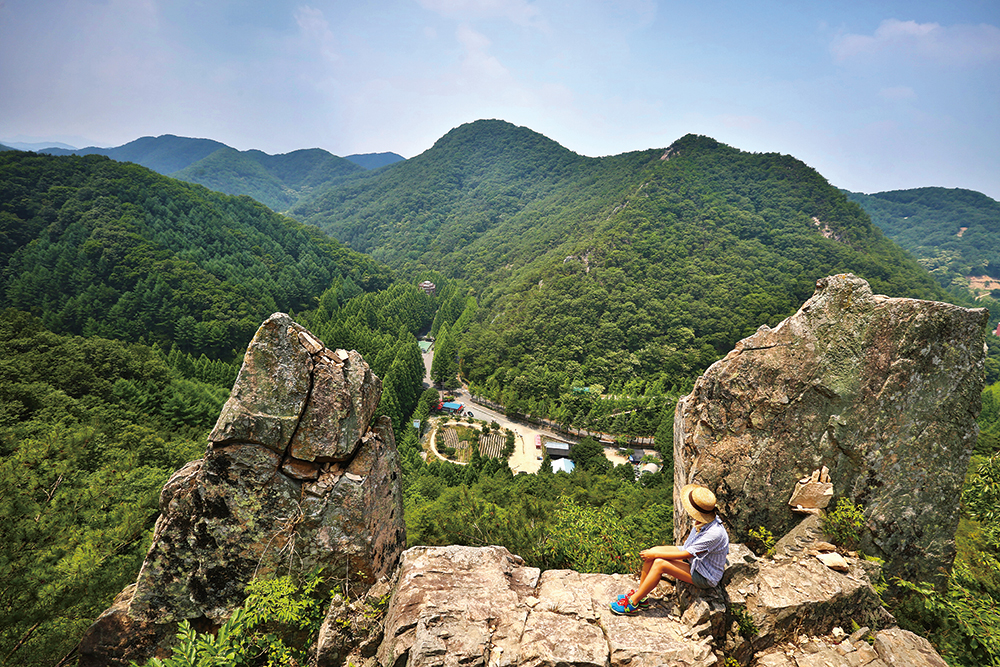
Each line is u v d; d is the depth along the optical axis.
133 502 10.87
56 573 8.11
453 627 5.18
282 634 6.38
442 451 79.12
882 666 5.11
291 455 6.68
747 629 5.41
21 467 10.24
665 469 56.88
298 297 155.12
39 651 6.99
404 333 128.12
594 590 6.19
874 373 6.91
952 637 6.39
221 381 74.81
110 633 6.26
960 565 7.91
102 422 32.19
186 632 5.55
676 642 5.16
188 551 6.43
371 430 7.48
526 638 5.14
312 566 6.54
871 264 152.12
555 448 80.12
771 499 7.17
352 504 6.71
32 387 31.94
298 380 6.72
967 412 6.66
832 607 5.68
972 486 10.03
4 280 112.94
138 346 64.75
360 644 5.73
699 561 5.43
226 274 136.75
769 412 7.23
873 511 6.80
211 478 6.53
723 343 120.69
